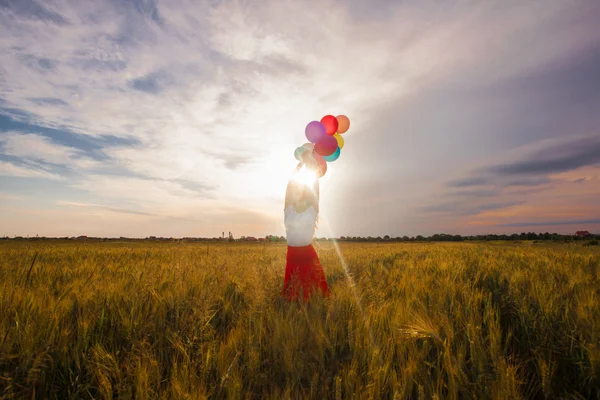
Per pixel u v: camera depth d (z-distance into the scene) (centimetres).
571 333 263
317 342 271
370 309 345
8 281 441
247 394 214
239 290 461
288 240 477
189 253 1097
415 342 277
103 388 210
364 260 935
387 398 212
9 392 198
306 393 219
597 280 472
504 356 241
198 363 245
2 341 238
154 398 204
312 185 483
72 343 271
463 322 302
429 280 510
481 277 514
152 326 304
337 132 604
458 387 216
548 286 419
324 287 457
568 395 209
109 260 900
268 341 283
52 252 1204
